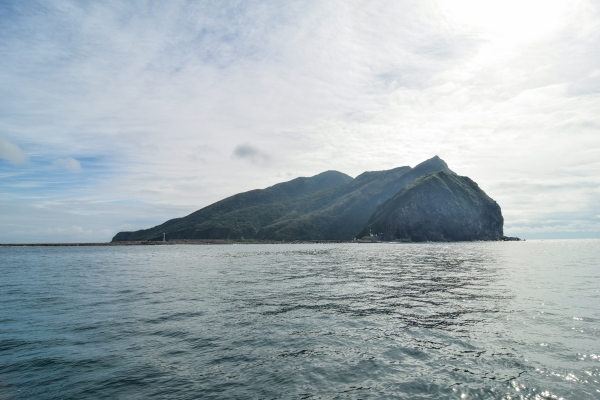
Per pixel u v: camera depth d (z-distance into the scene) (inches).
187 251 5708.7
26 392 400.2
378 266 2100.1
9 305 895.1
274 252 4771.2
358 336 603.8
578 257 2925.7
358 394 389.1
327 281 1366.9
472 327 652.7
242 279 1457.9
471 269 1843.0
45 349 545.6
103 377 440.1
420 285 1226.0
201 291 1117.1
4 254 4709.6
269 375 443.2
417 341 572.4
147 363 486.6
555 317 723.4
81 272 1875.0
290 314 774.5
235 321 712.4
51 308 853.2
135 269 2053.4
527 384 408.8
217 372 454.0
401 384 413.1
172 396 388.5
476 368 458.0
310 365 474.9
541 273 1600.6
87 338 599.5
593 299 922.7
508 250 4557.1
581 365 462.9
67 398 385.4
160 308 844.0
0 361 495.5
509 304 864.9
